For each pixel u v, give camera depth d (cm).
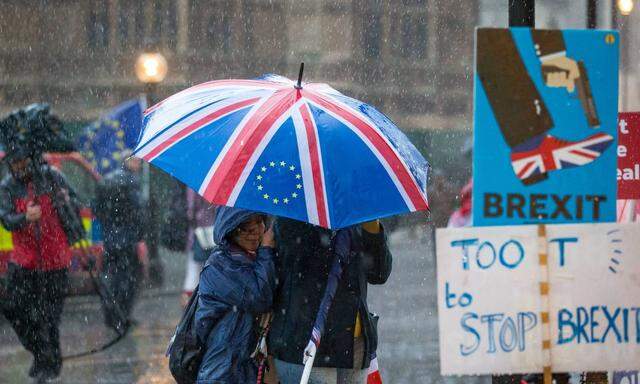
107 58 12206
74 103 11850
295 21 13825
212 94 1306
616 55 1145
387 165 1241
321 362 1345
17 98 11625
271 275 1341
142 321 3073
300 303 1338
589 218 1152
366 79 14338
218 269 1342
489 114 1141
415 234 6356
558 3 8762
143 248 3098
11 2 11669
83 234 2478
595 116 1145
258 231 1360
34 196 2322
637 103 2269
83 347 2678
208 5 13200
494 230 1142
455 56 14838
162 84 12975
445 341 1139
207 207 3011
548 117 1142
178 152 1234
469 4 15000
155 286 3781
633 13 2642
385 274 1396
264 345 1369
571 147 1145
